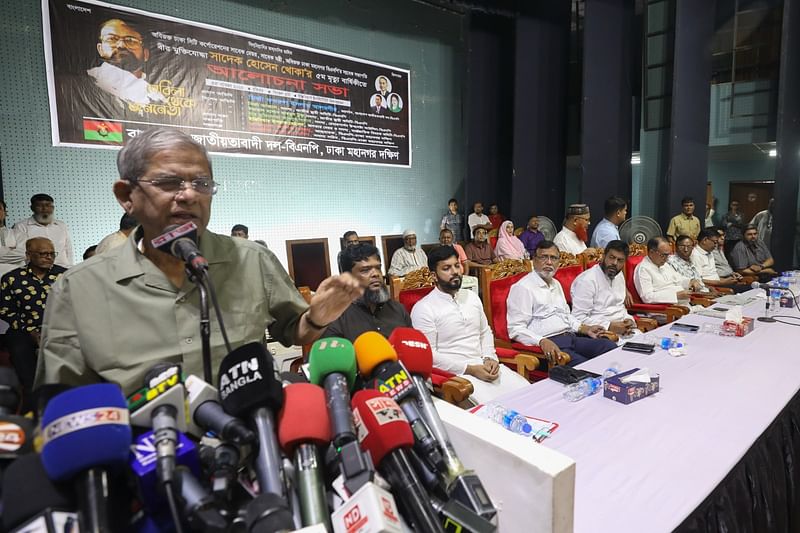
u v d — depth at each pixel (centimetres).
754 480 130
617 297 334
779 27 666
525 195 724
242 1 537
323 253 564
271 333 105
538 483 68
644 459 122
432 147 740
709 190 879
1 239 388
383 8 661
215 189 81
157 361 80
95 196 455
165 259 82
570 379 178
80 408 47
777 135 609
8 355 323
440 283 250
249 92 545
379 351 82
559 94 726
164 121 489
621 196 671
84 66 443
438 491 69
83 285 81
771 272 566
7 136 413
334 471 66
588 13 638
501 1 696
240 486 60
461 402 202
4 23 407
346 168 639
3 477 46
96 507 44
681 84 617
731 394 164
